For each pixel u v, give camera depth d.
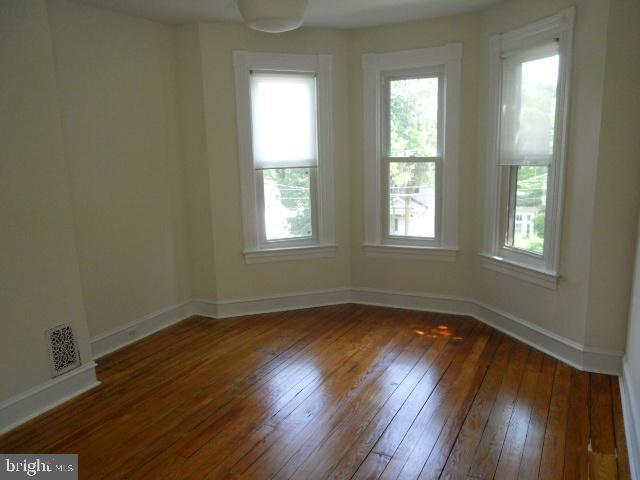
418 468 2.13
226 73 3.81
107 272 3.43
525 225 3.47
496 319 3.75
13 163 2.45
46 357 2.68
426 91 3.93
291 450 2.28
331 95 4.06
